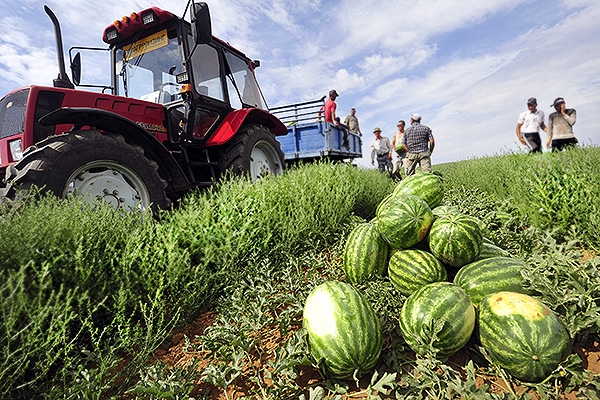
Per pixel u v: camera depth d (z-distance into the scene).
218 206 4.02
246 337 2.21
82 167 3.53
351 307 1.90
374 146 14.84
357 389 1.88
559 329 1.73
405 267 2.55
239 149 5.80
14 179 3.17
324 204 4.51
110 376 2.19
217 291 3.17
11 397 1.83
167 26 5.30
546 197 4.20
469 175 8.65
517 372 1.75
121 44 5.68
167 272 2.74
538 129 9.81
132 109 4.68
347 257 2.90
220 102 5.90
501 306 1.87
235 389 1.98
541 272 2.33
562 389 1.71
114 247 2.68
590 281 2.18
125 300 2.35
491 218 4.01
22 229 2.34
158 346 2.38
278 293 2.99
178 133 5.46
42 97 3.90
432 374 1.73
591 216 3.70
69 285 2.35
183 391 1.82
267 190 4.32
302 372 2.04
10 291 2.01
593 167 4.70
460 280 2.33
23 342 1.83
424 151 9.23
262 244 3.58
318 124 9.95
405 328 2.03
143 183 4.04
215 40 6.13
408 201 2.76
